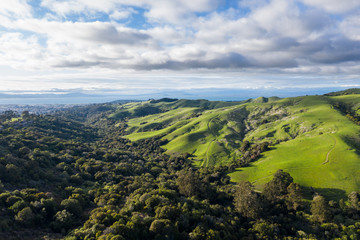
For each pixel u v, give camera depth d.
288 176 101.38
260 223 69.94
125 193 87.56
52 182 86.19
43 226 54.78
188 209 68.62
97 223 51.59
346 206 81.00
